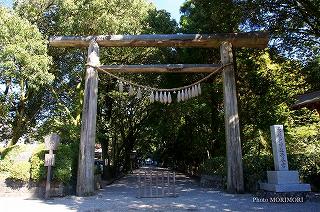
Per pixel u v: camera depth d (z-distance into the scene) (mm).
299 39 13203
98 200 9281
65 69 16641
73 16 13422
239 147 10844
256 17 12438
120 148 23609
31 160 10727
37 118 18625
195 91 11164
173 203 8477
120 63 18328
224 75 11438
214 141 18250
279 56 14609
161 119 22172
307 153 11273
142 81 19344
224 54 11555
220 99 16953
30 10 13750
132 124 25031
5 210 7516
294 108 8188
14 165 10742
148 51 17750
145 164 67938
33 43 11516
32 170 10539
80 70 16156
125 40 11609
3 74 12398
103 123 19891
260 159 10891
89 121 10883
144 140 33469
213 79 16641
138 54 17875
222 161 13203
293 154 11203
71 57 16469
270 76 16000
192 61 16922
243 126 16297
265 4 11617
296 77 15086
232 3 11836
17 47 10742
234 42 11734
